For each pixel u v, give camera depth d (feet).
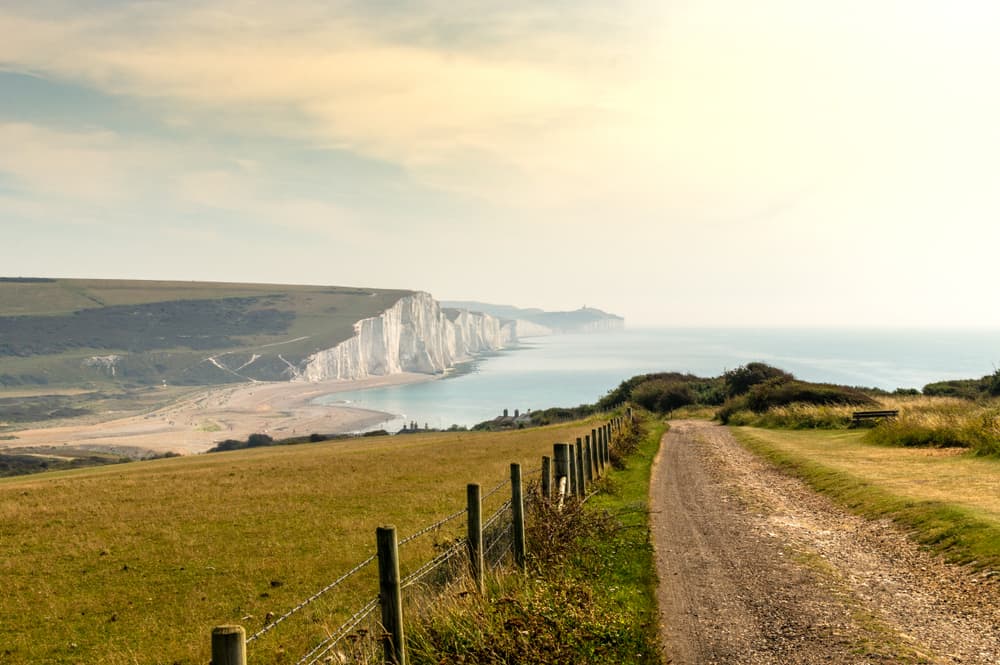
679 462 99.66
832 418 146.41
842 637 30.89
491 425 340.59
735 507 63.72
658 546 48.60
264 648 34.04
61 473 190.19
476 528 31.81
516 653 25.70
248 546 56.49
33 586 47.73
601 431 86.43
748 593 37.78
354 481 92.27
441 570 33.65
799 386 197.98
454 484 84.53
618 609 33.86
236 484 95.45
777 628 32.42
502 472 93.66
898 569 41.50
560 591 31.32
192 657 34.24
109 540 61.21
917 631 31.32
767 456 102.83
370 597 41.45
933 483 65.46
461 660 25.16
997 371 203.10
